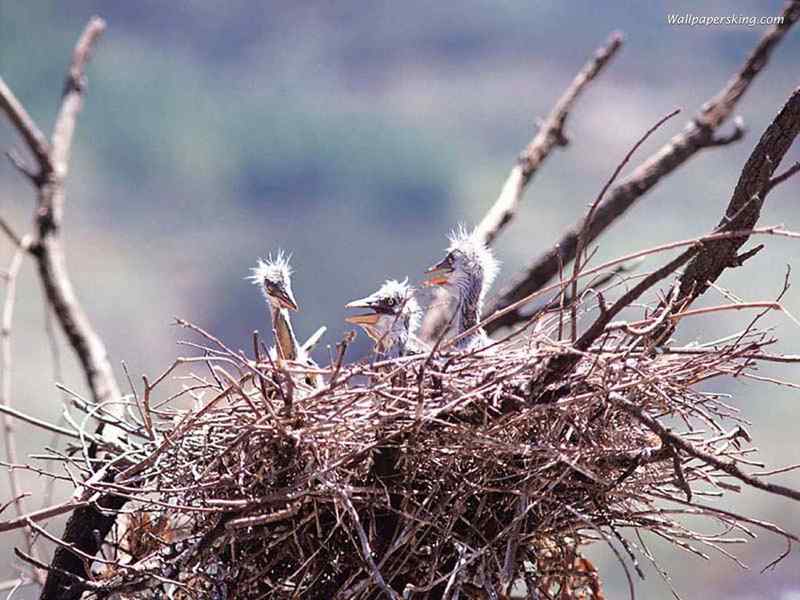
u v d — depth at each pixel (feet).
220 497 21.09
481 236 35.78
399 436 20.54
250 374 20.75
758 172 21.68
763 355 20.67
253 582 21.43
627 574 20.43
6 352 30.71
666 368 20.92
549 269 35.29
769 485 18.89
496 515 21.29
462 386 20.74
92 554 23.06
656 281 19.40
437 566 21.33
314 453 20.58
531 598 21.44
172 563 21.20
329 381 21.48
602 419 21.04
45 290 33.76
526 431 20.86
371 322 26.05
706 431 23.20
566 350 19.92
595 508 21.31
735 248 21.74
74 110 37.63
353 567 21.27
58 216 35.06
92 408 23.86
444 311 31.73
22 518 21.18
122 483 21.39
